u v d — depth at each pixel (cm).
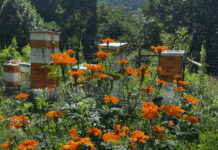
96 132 213
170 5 4181
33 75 568
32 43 564
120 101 365
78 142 155
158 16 4303
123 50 521
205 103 443
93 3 4272
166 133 288
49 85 550
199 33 3134
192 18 3516
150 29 3519
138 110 334
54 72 269
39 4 4662
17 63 651
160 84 364
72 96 266
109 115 283
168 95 487
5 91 622
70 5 4162
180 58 483
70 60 266
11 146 212
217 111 435
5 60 1034
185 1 3678
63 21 4212
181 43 1347
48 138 250
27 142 185
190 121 302
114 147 200
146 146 251
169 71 490
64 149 155
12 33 2630
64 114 246
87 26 4219
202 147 294
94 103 272
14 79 629
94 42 4012
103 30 4472
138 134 204
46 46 554
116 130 242
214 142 293
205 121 385
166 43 1434
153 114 234
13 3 2717
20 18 2706
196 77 704
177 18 3856
